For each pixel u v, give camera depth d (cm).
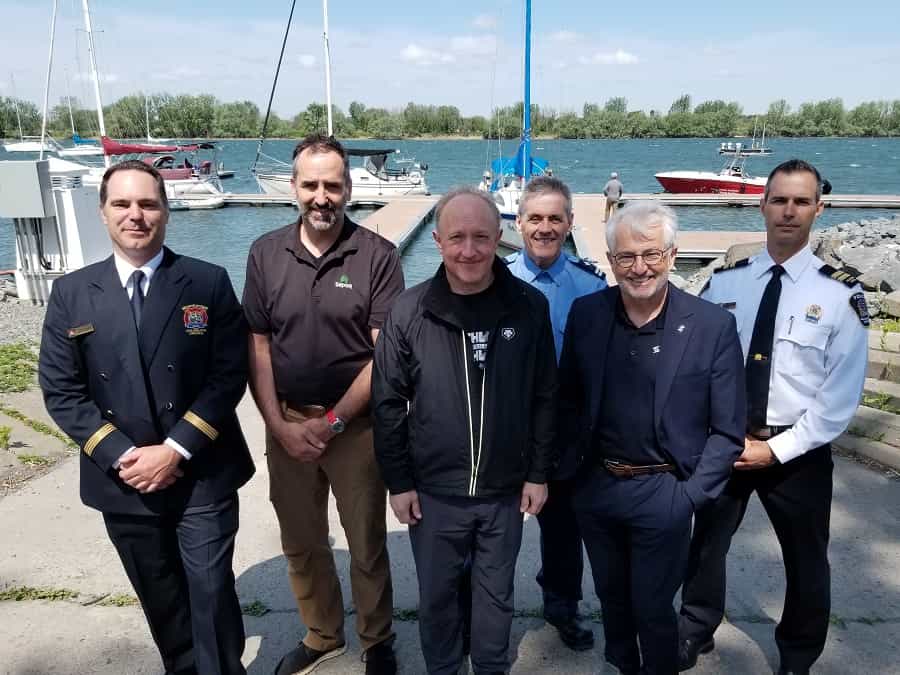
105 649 261
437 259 1528
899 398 449
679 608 285
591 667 256
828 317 220
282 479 249
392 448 219
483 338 210
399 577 310
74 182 892
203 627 222
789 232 224
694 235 1540
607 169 5306
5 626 272
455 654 233
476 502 217
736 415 210
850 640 259
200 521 220
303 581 252
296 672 254
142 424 213
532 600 294
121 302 211
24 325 752
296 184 224
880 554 312
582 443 225
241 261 1466
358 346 238
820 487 226
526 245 277
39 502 368
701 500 210
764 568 309
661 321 212
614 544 228
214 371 225
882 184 3838
